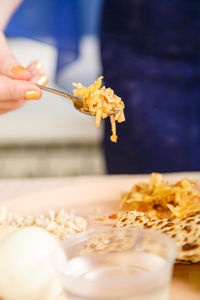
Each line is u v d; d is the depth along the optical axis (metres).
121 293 0.36
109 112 0.59
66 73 1.30
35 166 1.91
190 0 0.98
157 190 0.64
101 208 0.66
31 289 0.41
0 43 0.70
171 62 1.02
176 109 1.04
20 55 2.05
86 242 0.41
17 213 0.66
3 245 0.42
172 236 0.48
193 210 0.59
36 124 2.02
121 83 1.06
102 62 1.08
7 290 0.41
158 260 0.39
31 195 0.70
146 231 0.40
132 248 0.40
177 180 0.73
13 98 0.63
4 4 0.86
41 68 0.74
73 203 0.69
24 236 0.42
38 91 0.63
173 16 1.00
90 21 1.30
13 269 0.40
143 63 1.04
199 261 0.47
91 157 1.93
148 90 1.04
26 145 2.01
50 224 0.56
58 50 1.28
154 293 0.36
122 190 0.71
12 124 2.03
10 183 0.83
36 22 1.25
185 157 1.06
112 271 0.39
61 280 0.38
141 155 1.08
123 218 0.55
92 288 0.36
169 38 1.01
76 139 1.99
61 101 2.15
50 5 1.24
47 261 0.41
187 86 1.03
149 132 1.06
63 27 1.26
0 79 0.63
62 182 0.82
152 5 1.00
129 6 1.02
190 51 1.01
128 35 1.04
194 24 0.99
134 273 0.39
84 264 0.40
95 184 0.72
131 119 1.06
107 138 1.11
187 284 0.44
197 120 1.04
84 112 0.60
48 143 2.00
